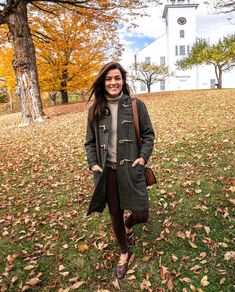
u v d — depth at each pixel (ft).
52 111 65.41
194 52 112.98
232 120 29.45
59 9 54.24
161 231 12.44
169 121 34.14
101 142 9.51
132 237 11.80
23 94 46.55
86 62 66.33
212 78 170.81
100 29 58.23
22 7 44.52
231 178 16.08
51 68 67.21
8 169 23.45
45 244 12.67
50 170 22.15
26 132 39.34
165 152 22.26
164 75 157.69
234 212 12.96
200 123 30.45
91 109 9.59
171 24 168.04
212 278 9.68
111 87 9.18
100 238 12.58
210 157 19.58
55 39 62.23
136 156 9.52
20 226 14.48
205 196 14.57
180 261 10.60
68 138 32.07
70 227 13.75
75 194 17.24
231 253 10.44
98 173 9.70
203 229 12.14
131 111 9.35
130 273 10.38
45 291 10.17
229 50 99.66
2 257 12.21
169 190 15.89
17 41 45.09
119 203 9.87
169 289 9.48
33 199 17.39
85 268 11.01
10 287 10.52
